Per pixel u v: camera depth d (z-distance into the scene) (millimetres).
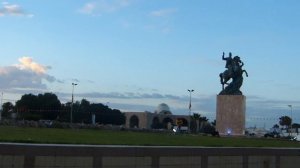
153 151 22109
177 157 23219
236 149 26688
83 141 26891
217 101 114438
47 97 193625
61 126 84312
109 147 20453
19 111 177875
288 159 30719
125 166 20984
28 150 18078
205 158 24703
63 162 18984
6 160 17562
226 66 116000
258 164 28266
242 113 112312
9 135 28797
